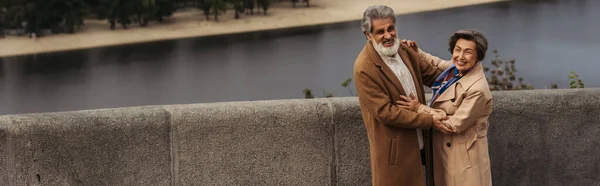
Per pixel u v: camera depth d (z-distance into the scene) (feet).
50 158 11.76
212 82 150.82
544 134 13.62
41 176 11.76
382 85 11.24
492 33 196.03
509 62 27.73
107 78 161.79
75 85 154.71
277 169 12.85
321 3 302.04
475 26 216.13
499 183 13.70
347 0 309.42
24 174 11.68
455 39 11.55
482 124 11.71
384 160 11.53
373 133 11.58
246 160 12.69
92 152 11.97
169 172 12.42
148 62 183.11
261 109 12.67
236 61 176.55
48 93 147.33
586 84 118.42
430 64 12.52
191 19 260.83
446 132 11.40
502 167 13.65
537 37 181.88
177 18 262.67
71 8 228.22
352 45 194.08
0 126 11.54
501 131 13.52
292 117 12.77
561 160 13.74
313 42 203.82
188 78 156.04
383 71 11.25
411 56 12.07
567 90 13.89
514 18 233.76
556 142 13.67
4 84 156.56
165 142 12.34
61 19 227.40
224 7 260.62
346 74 149.59
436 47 176.04
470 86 11.38
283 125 12.76
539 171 13.74
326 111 12.90
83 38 219.20
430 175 12.29
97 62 185.57
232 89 141.28
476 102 11.31
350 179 13.16
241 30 240.94
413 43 12.49
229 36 228.22
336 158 13.05
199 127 12.42
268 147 12.76
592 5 258.16
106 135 12.01
